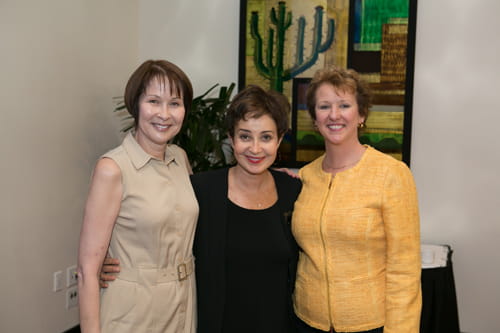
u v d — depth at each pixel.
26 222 2.77
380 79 3.29
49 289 2.97
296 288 1.73
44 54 2.85
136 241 1.50
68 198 3.10
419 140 3.29
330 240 1.60
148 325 1.50
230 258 1.64
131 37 3.73
